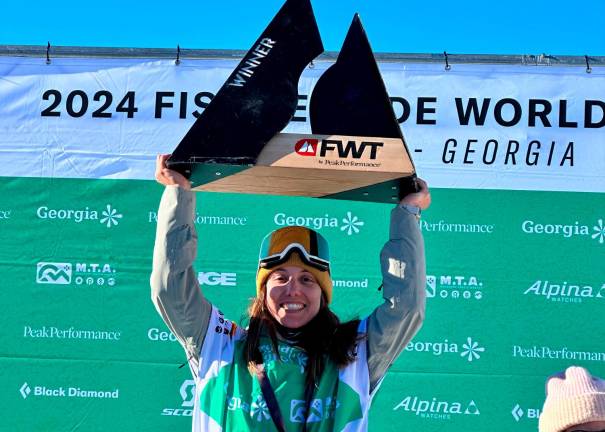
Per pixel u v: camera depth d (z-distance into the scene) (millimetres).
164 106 3512
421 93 3469
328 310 2514
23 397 3332
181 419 3326
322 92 2246
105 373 3350
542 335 3312
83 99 3518
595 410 1937
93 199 3467
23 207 3457
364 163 2180
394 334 2408
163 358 3359
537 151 3422
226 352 2471
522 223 3389
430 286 3359
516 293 3344
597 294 3330
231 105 2219
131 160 3486
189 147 2184
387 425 3275
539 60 3467
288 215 3453
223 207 3459
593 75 3455
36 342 3365
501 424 3266
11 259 3420
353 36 2309
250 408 2330
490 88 3465
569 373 2062
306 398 2338
